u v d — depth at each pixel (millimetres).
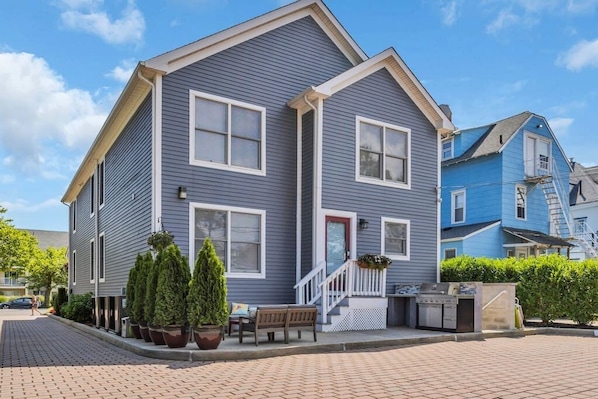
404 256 13070
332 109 11977
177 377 5906
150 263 9047
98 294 15414
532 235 19797
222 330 8227
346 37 13125
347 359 7406
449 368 6605
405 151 13445
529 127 21391
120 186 13094
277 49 12062
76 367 6699
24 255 32188
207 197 10602
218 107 11031
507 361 7270
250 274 10969
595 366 6848
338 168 11945
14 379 5832
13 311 30953
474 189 21219
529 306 12828
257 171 11375
